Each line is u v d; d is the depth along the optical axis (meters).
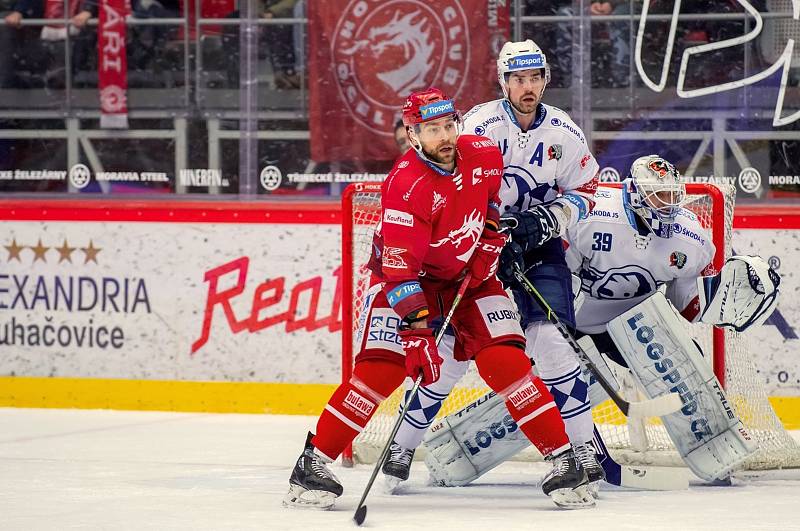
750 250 17.50
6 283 18.72
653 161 12.62
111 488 12.18
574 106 18.45
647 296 13.18
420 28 18.58
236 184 18.95
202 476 13.03
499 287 11.26
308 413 18.11
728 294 12.56
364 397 10.95
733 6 18.05
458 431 12.66
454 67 18.58
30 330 18.70
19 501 11.39
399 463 12.21
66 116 19.19
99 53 19.14
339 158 18.80
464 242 10.84
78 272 18.59
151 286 18.44
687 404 12.62
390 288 10.68
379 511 10.91
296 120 18.83
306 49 18.73
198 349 18.38
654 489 12.30
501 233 11.15
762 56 18.05
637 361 12.77
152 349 18.47
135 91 19.05
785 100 18.03
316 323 18.12
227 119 18.91
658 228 12.72
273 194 18.92
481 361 10.90
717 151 18.20
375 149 18.73
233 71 18.88
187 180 19.00
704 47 18.12
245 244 18.25
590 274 13.10
